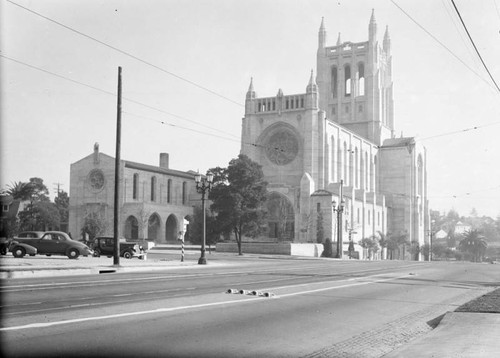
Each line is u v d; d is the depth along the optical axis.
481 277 33.12
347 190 100.12
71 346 9.55
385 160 127.25
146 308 14.28
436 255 151.62
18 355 8.70
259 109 105.69
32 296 15.97
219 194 71.75
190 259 53.06
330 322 14.08
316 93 100.38
